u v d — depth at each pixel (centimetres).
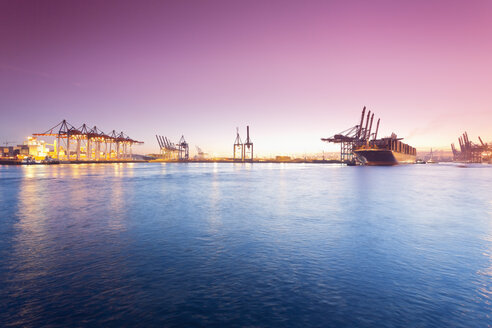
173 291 761
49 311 664
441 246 1154
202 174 8294
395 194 3152
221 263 965
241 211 2039
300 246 1158
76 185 4438
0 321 624
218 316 643
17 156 19500
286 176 7125
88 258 1018
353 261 979
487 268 915
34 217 1820
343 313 652
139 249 1124
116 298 724
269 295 737
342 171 10056
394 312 656
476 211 2031
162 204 2409
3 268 920
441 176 6944
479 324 611
